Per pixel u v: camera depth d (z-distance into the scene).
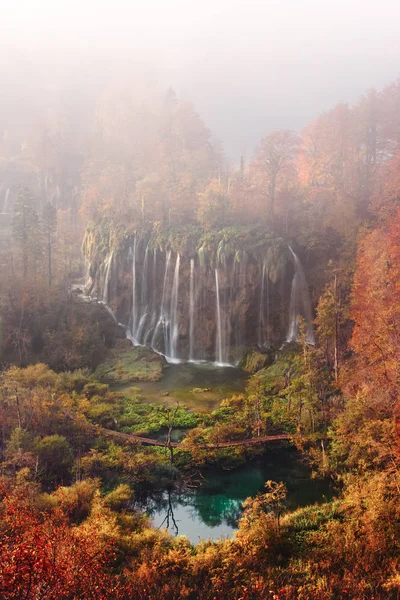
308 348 52.88
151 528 29.50
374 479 29.62
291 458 39.88
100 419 45.38
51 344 63.56
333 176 81.50
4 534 22.42
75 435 40.81
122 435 42.38
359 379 43.12
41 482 34.28
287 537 27.83
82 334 64.25
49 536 21.33
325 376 45.78
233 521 32.16
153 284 75.25
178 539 28.42
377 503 27.30
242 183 80.81
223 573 24.56
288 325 68.19
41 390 45.78
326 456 37.66
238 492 35.34
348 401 40.06
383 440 33.34
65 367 60.31
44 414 41.09
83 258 96.69
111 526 27.39
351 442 36.53
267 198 79.06
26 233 75.31
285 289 67.81
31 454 35.22
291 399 46.50
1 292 68.62
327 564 25.00
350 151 82.94
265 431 42.78
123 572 24.42
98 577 22.06
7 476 32.34
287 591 22.75
